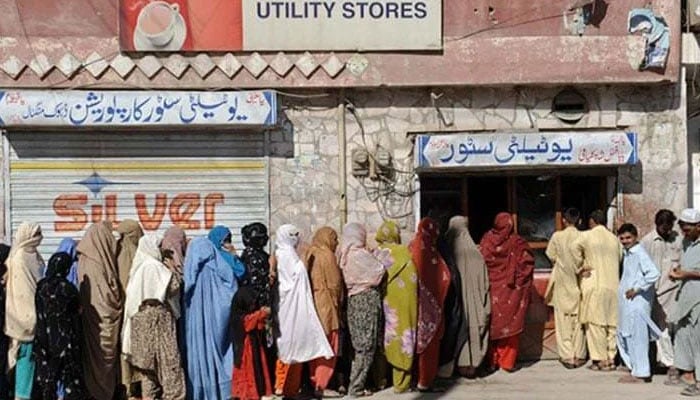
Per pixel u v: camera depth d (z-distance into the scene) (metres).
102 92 10.73
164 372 9.12
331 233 9.87
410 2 11.17
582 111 11.45
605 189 11.57
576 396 9.61
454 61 11.21
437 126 11.36
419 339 9.88
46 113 10.65
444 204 11.49
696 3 11.17
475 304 10.37
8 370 9.51
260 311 9.11
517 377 10.52
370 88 11.26
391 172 11.34
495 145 10.94
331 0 11.12
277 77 11.12
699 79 11.85
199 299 9.29
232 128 11.12
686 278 9.74
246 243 9.56
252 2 11.06
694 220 9.73
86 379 9.32
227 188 11.27
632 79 11.26
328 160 11.32
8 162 11.02
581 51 11.24
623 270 10.44
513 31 11.26
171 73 11.03
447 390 9.97
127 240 9.66
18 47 10.94
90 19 11.02
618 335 10.48
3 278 9.45
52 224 11.09
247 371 9.10
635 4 11.27
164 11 10.99
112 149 11.16
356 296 9.68
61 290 8.98
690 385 9.72
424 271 9.98
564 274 10.85
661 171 11.45
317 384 9.58
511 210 11.55
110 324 9.28
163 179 11.21
